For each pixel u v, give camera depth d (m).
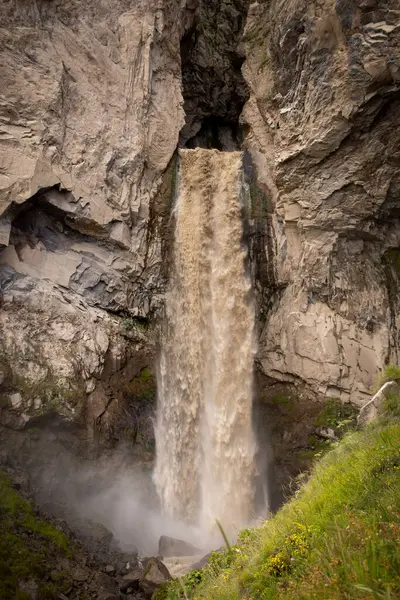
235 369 18.14
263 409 18.06
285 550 5.64
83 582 10.04
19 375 13.32
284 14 18.20
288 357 18.09
